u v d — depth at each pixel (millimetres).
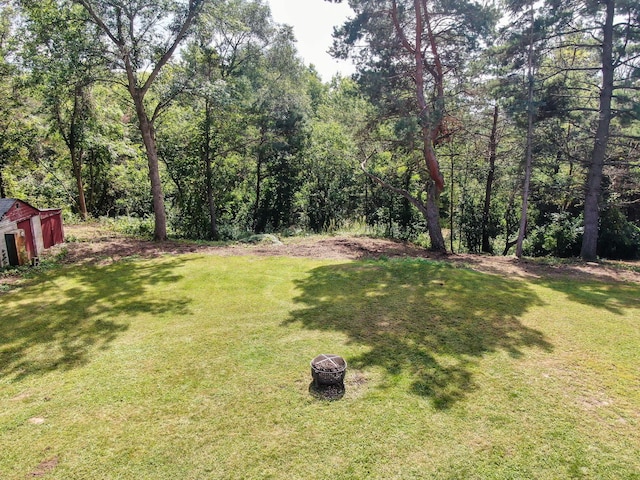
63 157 19828
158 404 4199
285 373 4840
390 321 6527
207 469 3297
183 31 12461
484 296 7879
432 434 3705
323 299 7676
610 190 13945
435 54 12273
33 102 16203
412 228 18719
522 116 12781
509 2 12000
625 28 11883
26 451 3494
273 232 19969
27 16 12086
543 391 4426
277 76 19688
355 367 4977
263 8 16375
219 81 13703
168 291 8148
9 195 17359
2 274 9055
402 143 13266
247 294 8016
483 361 5125
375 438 3658
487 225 16828
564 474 3227
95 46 11211
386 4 11977
